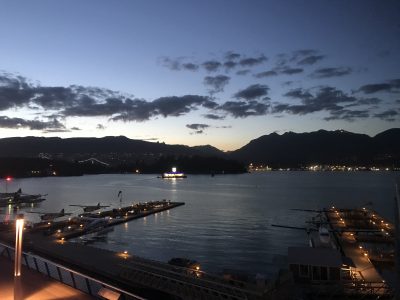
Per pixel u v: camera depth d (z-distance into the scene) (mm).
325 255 39469
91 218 95688
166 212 124000
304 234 81500
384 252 55812
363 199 175250
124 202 165500
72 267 40781
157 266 38719
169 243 72125
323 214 115250
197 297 29938
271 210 129500
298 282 37219
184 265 45188
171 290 31781
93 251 47094
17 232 15195
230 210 129875
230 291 30359
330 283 36844
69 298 16453
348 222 96438
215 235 80562
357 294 34344
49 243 52625
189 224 97062
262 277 34844
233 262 57000
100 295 15969
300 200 170125
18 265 15219
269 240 74750
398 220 17250
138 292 33844
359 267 45594
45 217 110812
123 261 41719
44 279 19281
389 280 42438
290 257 39469
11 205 150125
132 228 90250
